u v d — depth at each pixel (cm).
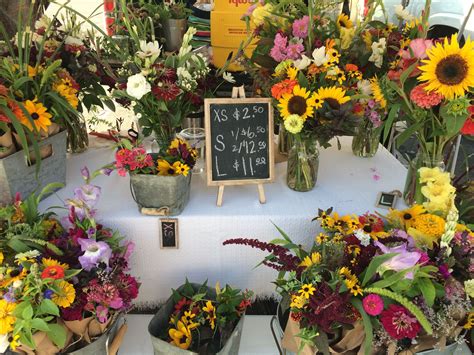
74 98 144
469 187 142
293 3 142
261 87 148
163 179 126
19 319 102
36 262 110
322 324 99
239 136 137
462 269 112
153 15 238
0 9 176
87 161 171
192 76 144
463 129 114
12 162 125
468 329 120
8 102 120
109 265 119
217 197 142
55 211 135
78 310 109
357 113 134
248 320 146
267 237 140
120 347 134
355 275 107
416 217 124
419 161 136
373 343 104
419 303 104
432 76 107
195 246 141
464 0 339
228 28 217
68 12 169
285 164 173
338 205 143
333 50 126
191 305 129
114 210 138
